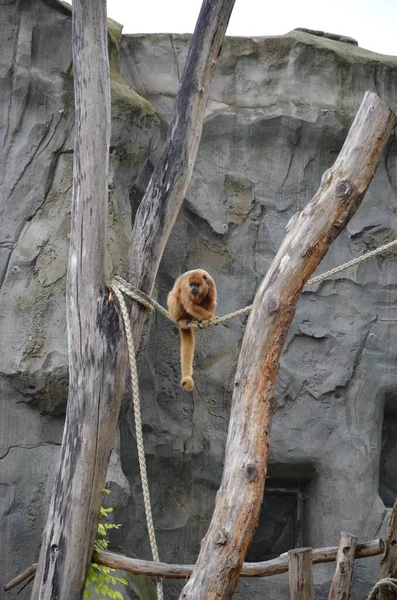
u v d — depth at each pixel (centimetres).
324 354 2080
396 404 2127
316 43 2123
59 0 1852
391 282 2119
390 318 2106
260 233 2116
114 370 1226
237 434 1054
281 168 2128
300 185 2128
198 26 1334
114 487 1727
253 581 2019
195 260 2083
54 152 1830
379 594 1229
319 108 2100
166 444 1986
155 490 1995
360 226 2122
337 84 2131
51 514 1211
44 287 1750
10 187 1795
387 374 2081
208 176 2095
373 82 2145
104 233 1270
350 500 2020
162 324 2048
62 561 1186
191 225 2084
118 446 1811
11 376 1706
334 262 2108
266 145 2123
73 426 1223
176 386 2033
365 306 2103
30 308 1736
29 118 1825
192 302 1270
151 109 1916
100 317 1236
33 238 1777
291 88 2117
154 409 1984
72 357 1242
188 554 2000
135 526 1941
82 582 1194
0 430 1722
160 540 1978
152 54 2094
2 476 1706
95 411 1216
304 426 2048
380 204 2138
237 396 1071
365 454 2044
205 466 2030
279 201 2127
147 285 1278
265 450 1049
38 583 1198
